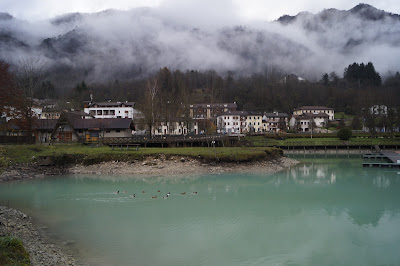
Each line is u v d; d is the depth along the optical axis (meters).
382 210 28.94
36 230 22.56
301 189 38.28
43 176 45.81
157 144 70.38
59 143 66.38
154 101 86.50
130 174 47.34
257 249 20.14
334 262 18.48
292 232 23.11
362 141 103.19
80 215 26.61
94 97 175.25
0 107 57.66
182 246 20.41
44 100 134.25
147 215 26.75
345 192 36.84
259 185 40.62
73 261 17.52
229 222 25.16
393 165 61.66
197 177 45.78
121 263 17.78
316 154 89.81
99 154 52.56
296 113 174.12
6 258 14.12
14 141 60.81
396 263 18.39
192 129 117.38
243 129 146.25
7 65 63.28
